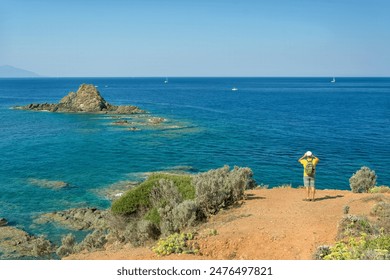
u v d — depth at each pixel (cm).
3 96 17300
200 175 2075
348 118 9144
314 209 1606
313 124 8088
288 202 1816
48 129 7200
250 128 7431
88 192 3362
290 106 12525
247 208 1747
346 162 4556
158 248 1299
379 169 4216
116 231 1939
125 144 5697
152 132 6838
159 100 15000
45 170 4125
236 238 1307
